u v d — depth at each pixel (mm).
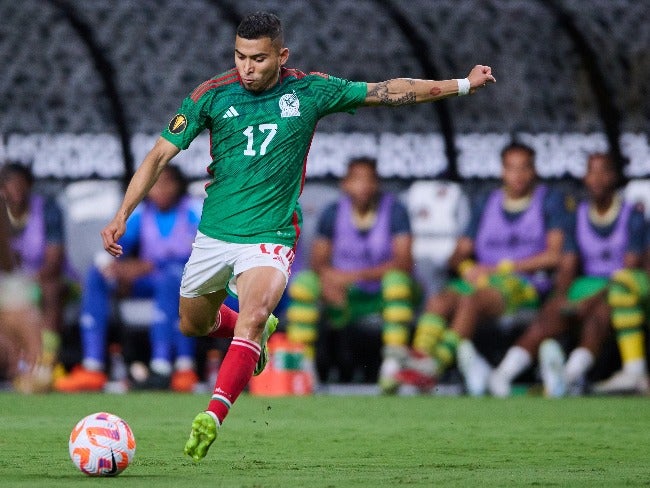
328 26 48906
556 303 44719
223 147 21750
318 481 18438
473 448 25203
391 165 49969
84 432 18938
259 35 21047
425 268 47281
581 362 44594
